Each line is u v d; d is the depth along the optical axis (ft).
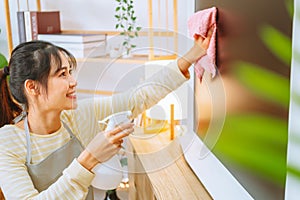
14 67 3.28
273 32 2.06
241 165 2.66
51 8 7.24
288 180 1.64
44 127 3.41
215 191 3.17
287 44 1.90
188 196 3.26
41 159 3.39
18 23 6.73
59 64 3.21
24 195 3.05
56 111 3.34
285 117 1.94
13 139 3.35
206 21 3.05
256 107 2.35
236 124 2.73
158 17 6.44
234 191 2.80
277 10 2.01
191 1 4.00
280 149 2.02
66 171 2.85
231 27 2.76
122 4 6.66
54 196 2.83
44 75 3.17
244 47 2.52
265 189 2.26
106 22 6.93
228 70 2.86
